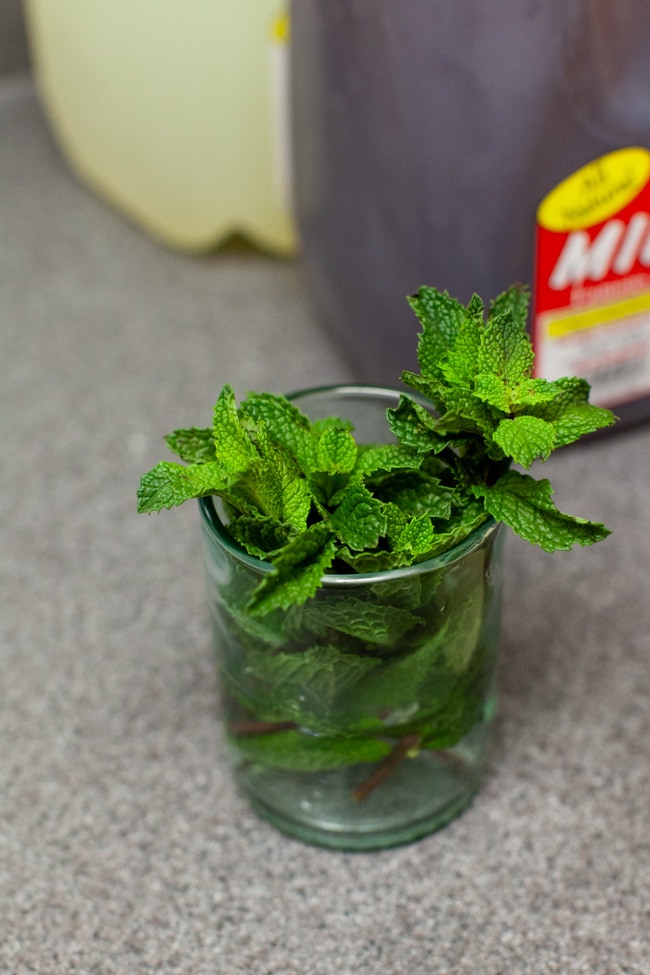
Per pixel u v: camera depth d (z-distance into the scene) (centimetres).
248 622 56
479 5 69
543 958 59
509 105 71
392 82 72
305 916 61
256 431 56
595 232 75
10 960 60
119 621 72
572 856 62
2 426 84
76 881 62
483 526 56
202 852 63
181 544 76
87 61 92
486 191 73
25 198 109
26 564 75
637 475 79
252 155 90
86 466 81
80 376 87
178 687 69
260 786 62
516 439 53
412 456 56
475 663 59
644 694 68
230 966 59
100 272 98
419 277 76
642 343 79
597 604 72
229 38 86
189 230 97
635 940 59
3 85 122
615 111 72
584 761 65
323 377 86
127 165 96
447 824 63
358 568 55
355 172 76
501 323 55
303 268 87
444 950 59
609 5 70
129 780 65
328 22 74
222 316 92
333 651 56
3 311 94
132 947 60
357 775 60
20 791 65
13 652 71
